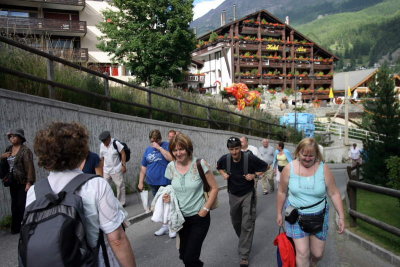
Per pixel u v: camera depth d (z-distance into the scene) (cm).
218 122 1536
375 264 467
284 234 373
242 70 4978
